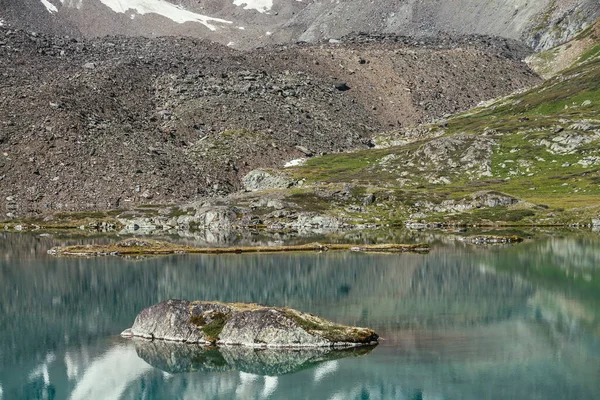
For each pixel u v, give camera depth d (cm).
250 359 6253
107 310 8612
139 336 7162
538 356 6188
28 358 6606
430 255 13112
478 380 5641
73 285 10412
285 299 8788
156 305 7212
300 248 14525
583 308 8131
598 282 9844
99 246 14888
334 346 6481
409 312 7956
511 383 5497
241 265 12150
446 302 8531
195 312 6962
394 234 18350
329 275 10806
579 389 5419
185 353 6450
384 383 5594
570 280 10025
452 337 6856
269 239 17600
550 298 8731
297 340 6412
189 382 5875
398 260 12450
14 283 10675
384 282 10100
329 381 5706
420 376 5681
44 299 9381
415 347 6488
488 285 9731
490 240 15588
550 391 5375
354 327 6844
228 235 19225
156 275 11181
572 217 19700
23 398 5616
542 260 12062
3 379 6072
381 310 8069
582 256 12462
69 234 19838
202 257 13475
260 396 5475
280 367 6159
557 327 7238
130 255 14000
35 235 19512
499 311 8006
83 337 7300
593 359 6159
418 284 9875
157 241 15888
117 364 6372
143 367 6259
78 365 6359
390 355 6278
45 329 7688
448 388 5462
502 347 6494
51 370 6244
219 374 6062
